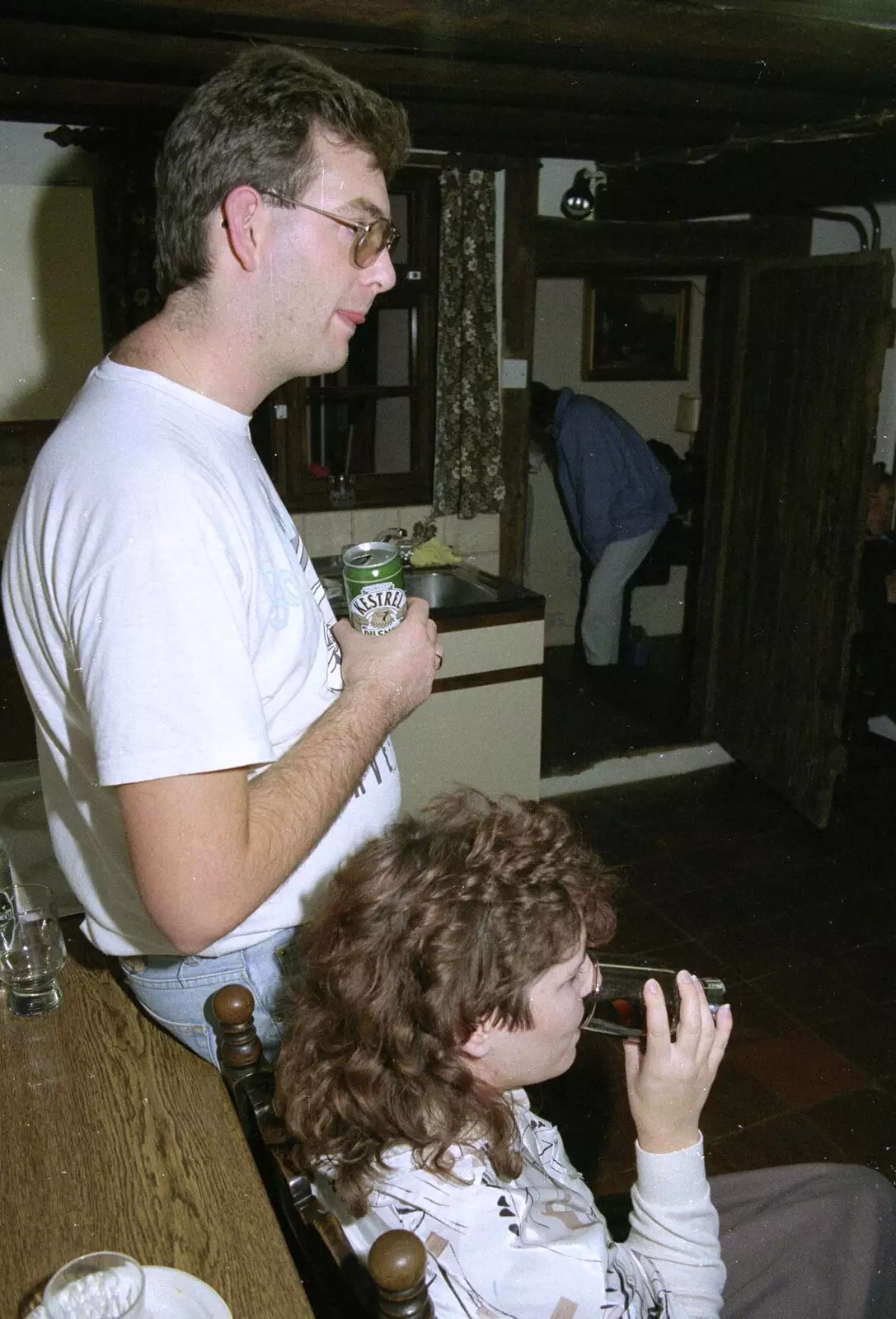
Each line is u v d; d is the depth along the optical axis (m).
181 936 0.83
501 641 3.04
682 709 4.58
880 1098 2.35
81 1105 1.01
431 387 3.40
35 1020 1.14
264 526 0.98
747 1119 2.29
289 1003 0.96
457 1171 0.76
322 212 0.90
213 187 0.88
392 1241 0.63
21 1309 0.80
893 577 3.87
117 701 0.79
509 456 3.63
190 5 1.64
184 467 0.85
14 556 0.93
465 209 3.23
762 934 3.01
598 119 2.71
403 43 1.87
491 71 2.11
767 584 3.79
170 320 0.93
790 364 3.57
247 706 0.83
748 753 3.98
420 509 3.52
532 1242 0.75
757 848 3.52
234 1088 0.94
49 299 2.87
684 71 2.07
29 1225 0.87
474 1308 0.72
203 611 0.81
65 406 2.96
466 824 0.83
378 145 0.93
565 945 0.77
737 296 3.80
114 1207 0.89
